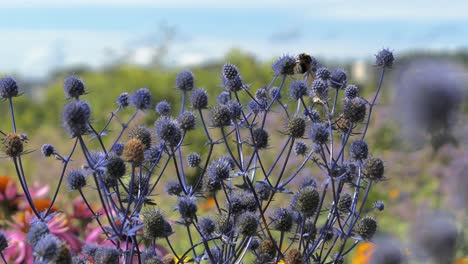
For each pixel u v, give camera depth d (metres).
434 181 1.73
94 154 0.80
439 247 0.57
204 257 0.78
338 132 0.84
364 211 0.81
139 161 0.74
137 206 0.76
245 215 0.77
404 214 1.50
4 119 3.50
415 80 0.59
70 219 0.99
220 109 0.81
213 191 0.81
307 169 1.28
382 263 0.64
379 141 2.09
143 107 0.85
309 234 0.77
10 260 0.85
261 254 0.79
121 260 0.82
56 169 2.02
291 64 0.85
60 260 0.67
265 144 0.84
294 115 0.81
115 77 3.70
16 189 0.99
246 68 3.31
